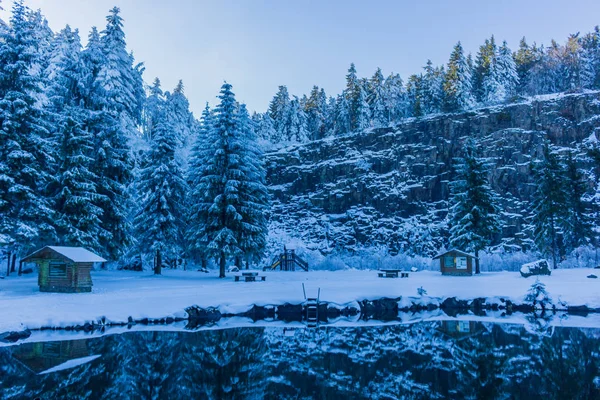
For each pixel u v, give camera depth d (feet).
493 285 104.06
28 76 88.48
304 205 259.19
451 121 243.81
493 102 254.68
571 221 160.25
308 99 365.81
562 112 221.87
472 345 58.65
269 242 227.61
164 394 38.65
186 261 159.33
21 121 87.45
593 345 57.77
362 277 128.36
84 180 100.68
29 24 92.84
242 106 148.46
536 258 158.40
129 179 115.55
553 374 45.09
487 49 314.55
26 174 85.87
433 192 229.86
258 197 129.29
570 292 92.63
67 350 53.06
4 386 39.68
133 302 75.66
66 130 98.78
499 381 42.55
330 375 45.29
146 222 125.49
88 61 117.91
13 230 82.38
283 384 41.98
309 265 181.57
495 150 220.43
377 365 48.96
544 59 295.48
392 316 83.76
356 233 228.02
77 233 93.20
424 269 171.83
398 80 317.83
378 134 269.23
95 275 118.01
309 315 79.97
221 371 46.62
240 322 76.07
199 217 119.75
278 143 320.91
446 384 41.91
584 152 203.51
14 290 83.41
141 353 53.06
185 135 270.87
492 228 140.67
